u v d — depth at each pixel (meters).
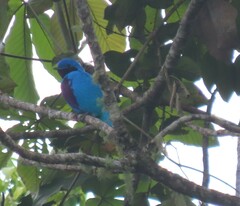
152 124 11.11
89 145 11.08
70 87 11.65
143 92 11.08
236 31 9.38
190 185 8.65
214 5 9.49
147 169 8.68
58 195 12.05
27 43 12.00
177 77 10.55
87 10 8.68
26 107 10.18
